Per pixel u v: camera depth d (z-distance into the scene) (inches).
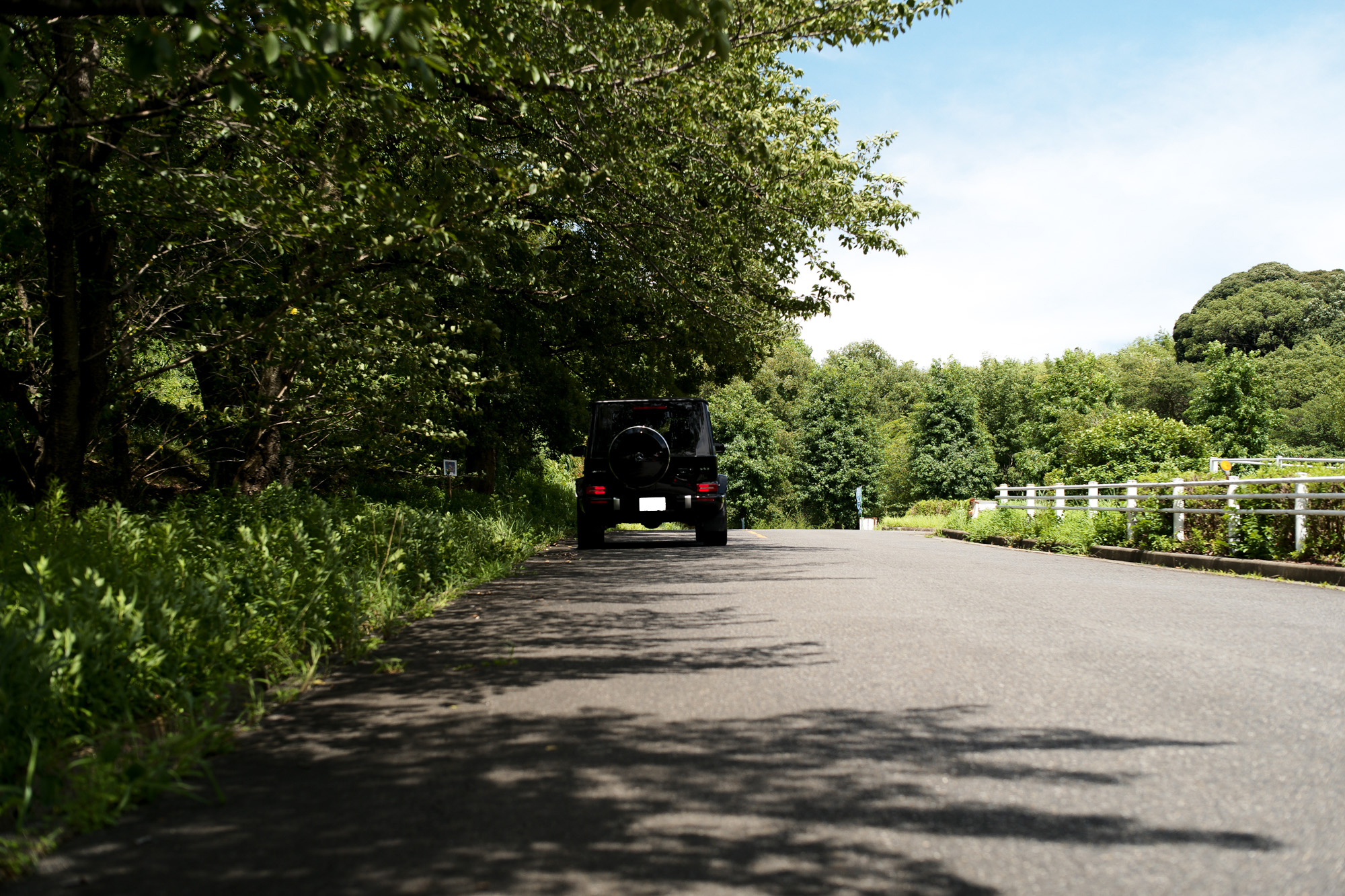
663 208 549.6
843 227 577.3
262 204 330.6
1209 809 120.3
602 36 399.2
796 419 3171.8
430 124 369.7
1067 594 362.6
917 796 126.2
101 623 165.3
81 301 381.4
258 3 187.8
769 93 475.2
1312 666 213.3
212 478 627.2
